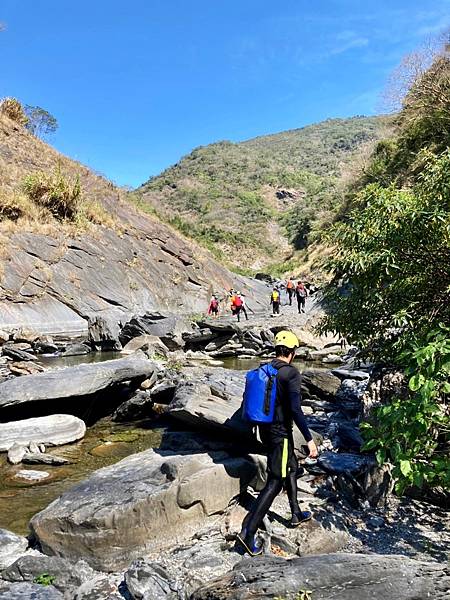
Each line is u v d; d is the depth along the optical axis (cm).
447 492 464
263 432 415
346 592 295
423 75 2755
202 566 374
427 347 381
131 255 2809
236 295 2372
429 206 510
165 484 434
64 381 806
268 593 297
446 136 2517
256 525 395
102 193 3241
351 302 615
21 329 1681
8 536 425
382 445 390
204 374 973
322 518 449
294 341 432
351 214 589
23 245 2192
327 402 897
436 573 306
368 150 4091
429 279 538
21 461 651
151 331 1716
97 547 390
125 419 851
